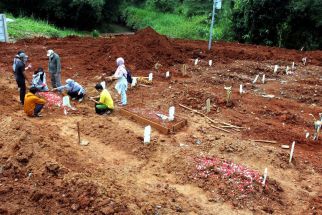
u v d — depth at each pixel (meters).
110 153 9.97
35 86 12.56
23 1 34.31
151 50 18.89
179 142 10.66
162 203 7.89
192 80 16.22
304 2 25.80
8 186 7.89
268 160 9.91
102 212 7.21
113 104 12.85
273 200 8.38
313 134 11.85
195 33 32.78
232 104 13.51
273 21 27.53
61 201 7.55
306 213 8.08
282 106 13.90
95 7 35.91
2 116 11.41
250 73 17.95
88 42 22.84
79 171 8.74
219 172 9.02
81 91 13.32
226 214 7.82
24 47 20.80
